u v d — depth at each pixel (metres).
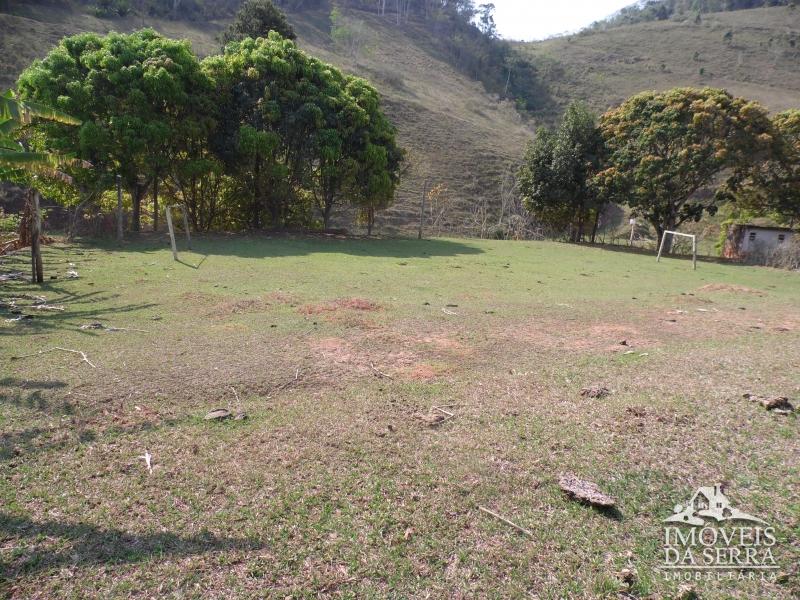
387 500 3.14
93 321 7.13
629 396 4.77
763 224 23.45
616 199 23.31
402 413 4.39
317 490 3.23
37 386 4.73
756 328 7.87
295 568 2.58
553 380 5.27
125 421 4.12
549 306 9.20
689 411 4.40
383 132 21.00
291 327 7.05
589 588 2.49
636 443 3.86
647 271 15.48
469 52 75.25
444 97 54.53
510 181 36.75
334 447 3.78
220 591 2.42
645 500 3.19
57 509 3.00
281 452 3.69
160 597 2.37
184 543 2.73
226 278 10.70
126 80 16.17
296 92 19.00
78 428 3.99
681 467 3.54
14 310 7.63
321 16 67.50
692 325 8.04
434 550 2.72
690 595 2.46
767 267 18.42
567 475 3.42
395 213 31.30
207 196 20.14
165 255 13.62
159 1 49.72
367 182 20.59
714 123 19.70
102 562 2.58
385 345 6.40
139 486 3.24
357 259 14.59
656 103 21.50
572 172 24.61
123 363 5.41
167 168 17.44
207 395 4.70
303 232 20.61
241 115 18.84
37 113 7.03
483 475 3.43
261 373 5.25
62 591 2.39
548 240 26.89
